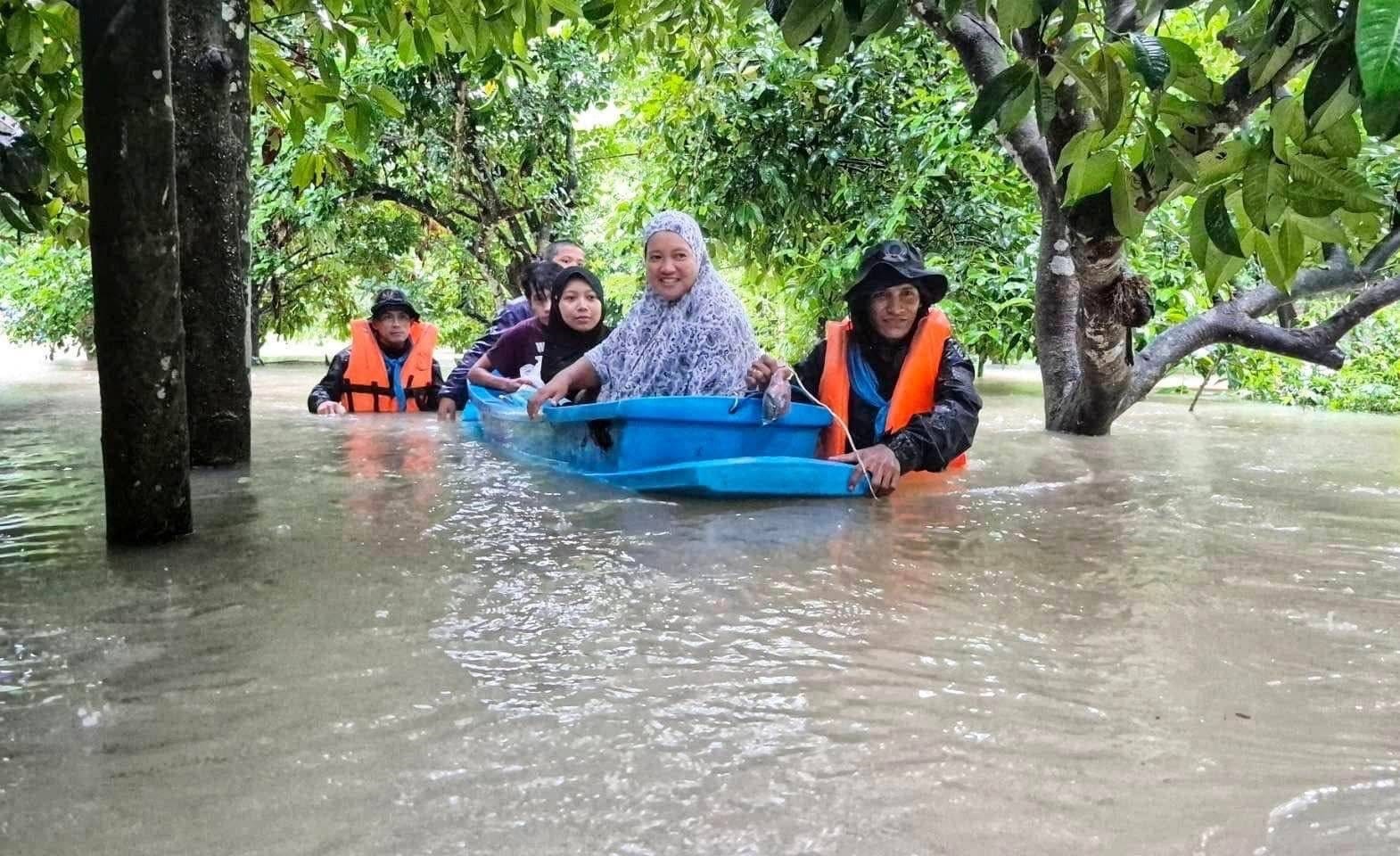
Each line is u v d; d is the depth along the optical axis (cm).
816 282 757
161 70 243
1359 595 216
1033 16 213
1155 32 226
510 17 473
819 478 331
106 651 178
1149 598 213
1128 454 452
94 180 244
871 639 186
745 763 135
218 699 156
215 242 380
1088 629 192
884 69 752
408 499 323
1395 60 110
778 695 159
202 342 385
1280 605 208
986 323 716
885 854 113
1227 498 339
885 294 365
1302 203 215
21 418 596
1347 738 143
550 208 1105
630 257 934
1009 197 720
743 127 787
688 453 341
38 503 320
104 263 248
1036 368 1221
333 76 495
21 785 129
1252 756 138
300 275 1305
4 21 405
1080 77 218
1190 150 275
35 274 1228
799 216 812
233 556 246
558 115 1038
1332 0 203
